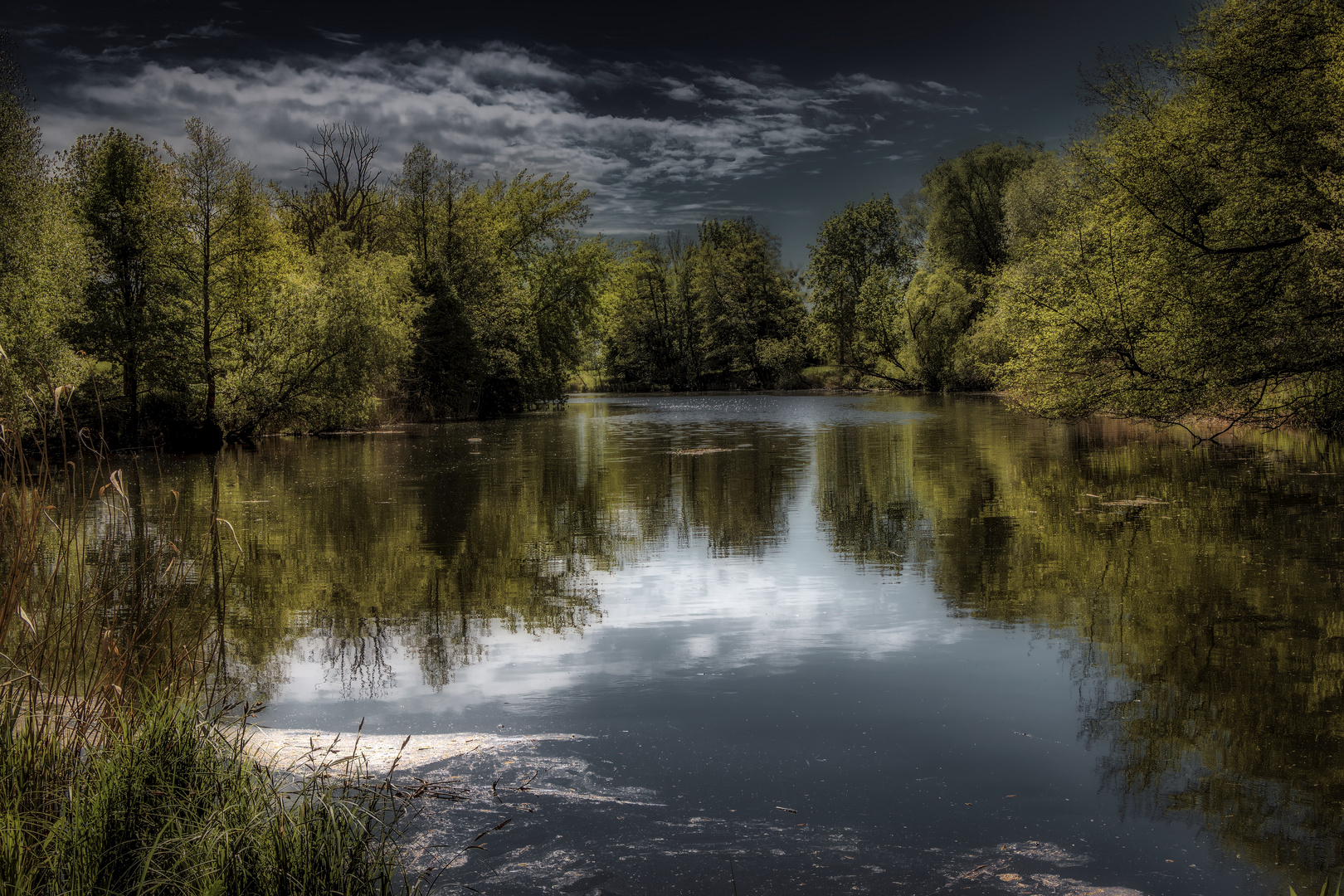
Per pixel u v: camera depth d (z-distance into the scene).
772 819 4.45
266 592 9.52
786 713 5.95
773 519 14.27
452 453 25.91
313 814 3.88
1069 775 4.97
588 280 52.66
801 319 79.38
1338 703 6.05
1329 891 3.79
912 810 4.55
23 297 21.75
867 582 9.93
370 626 8.23
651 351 86.12
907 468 20.52
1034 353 19.86
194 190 28.48
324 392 31.56
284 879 3.54
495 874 3.91
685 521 14.16
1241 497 14.86
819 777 4.94
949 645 7.49
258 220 31.03
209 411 28.83
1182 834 4.30
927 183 59.69
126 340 27.02
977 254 58.25
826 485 18.09
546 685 6.55
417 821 4.39
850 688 6.45
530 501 16.31
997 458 22.12
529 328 49.19
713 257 81.56
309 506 15.68
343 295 31.77
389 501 16.31
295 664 7.08
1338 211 15.77
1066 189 28.53
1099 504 14.64
